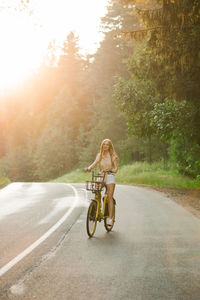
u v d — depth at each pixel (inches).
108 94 2393.0
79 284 184.5
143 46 795.4
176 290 176.2
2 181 1179.9
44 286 181.6
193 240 285.6
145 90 893.8
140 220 381.1
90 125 3016.7
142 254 243.3
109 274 200.5
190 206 493.0
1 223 367.9
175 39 561.0
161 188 837.8
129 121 932.6
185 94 679.7
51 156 2851.9
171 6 527.5
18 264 219.6
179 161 1074.1
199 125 714.8
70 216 410.3
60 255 241.0
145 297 167.2
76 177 1844.2
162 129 740.0
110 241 283.4
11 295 169.5
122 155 2036.2
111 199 320.5
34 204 534.0
